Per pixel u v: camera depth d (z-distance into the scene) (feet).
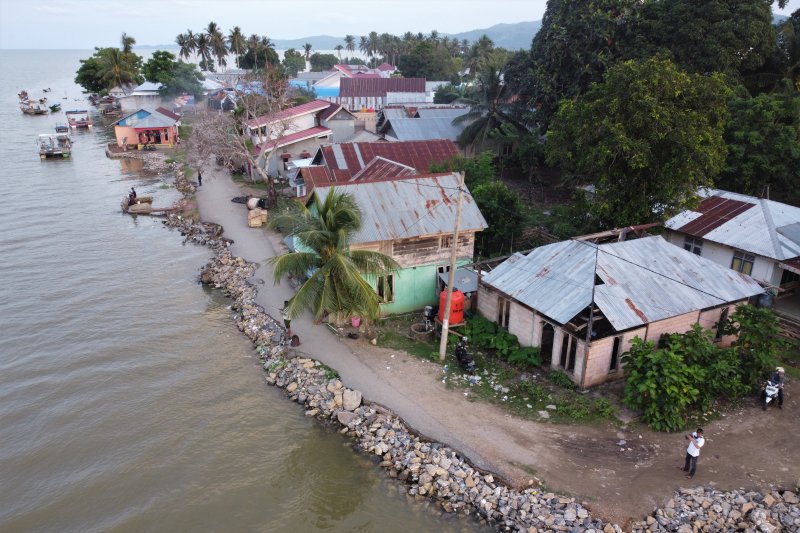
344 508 56.24
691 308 72.43
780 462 57.47
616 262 75.56
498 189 111.96
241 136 185.37
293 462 63.05
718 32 128.98
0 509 57.21
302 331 88.84
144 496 58.70
